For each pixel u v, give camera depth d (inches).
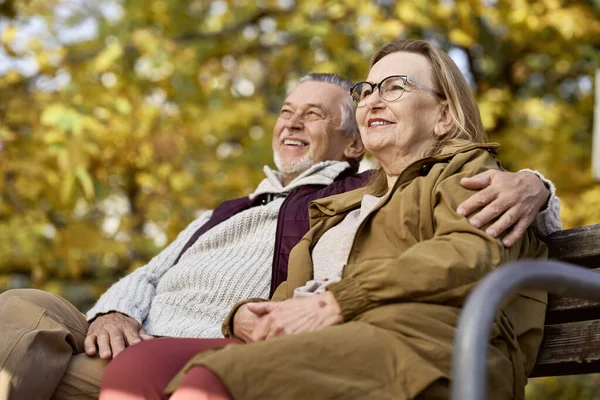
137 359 96.9
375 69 125.1
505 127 326.0
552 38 326.0
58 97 288.5
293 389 86.7
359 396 87.7
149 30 312.3
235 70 343.0
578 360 105.7
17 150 277.1
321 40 331.0
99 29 316.2
